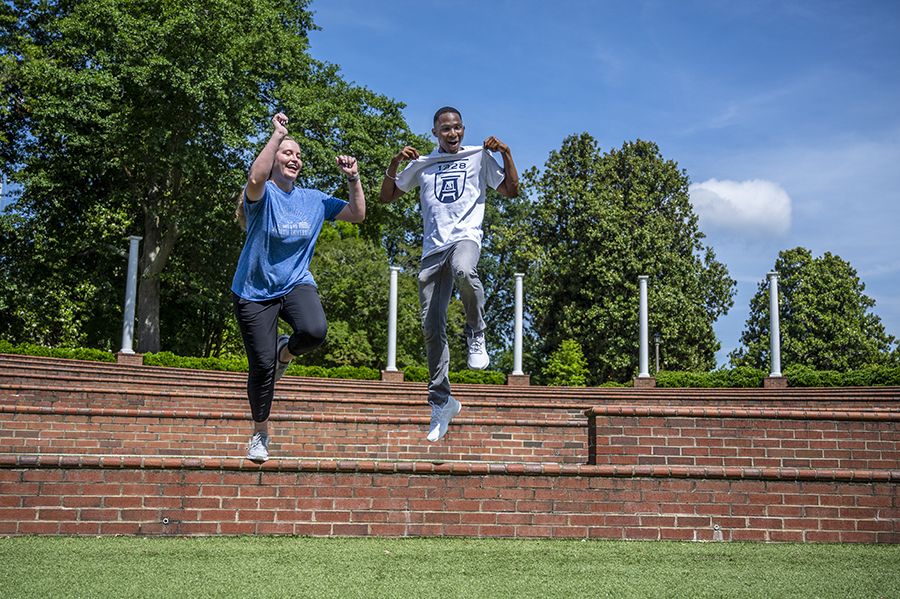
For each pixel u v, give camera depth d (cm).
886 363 4062
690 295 3591
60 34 2497
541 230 3856
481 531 498
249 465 495
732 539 497
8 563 389
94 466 484
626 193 3769
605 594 340
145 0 2288
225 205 2528
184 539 472
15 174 2345
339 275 3108
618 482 505
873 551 460
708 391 1811
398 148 2744
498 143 500
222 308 2841
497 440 955
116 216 2503
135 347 2889
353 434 962
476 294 495
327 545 458
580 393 1803
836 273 4247
